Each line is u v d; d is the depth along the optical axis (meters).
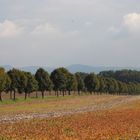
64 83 173.38
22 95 182.75
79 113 80.94
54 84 171.88
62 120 62.91
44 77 156.88
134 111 86.62
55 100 144.62
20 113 80.44
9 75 134.88
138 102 136.50
